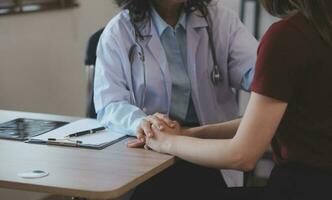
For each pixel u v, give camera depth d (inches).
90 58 89.9
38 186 51.6
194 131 68.5
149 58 77.4
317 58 50.6
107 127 73.5
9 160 59.6
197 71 79.4
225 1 142.9
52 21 130.6
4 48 115.0
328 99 51.4
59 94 135.4
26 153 62.5
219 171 79.0
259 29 139.9
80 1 141.3
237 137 55.3
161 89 77.2
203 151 58.1
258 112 52.5
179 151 60.8
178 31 79.4
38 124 76.2
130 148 65.0
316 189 52.3
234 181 81.7
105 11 153.2
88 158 60.6
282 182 54.2
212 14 81.7
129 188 52.7
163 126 65.5
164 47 78.4
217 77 80.7
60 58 134.9
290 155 53.8
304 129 52.5
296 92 52.1
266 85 51.4
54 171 55.7
